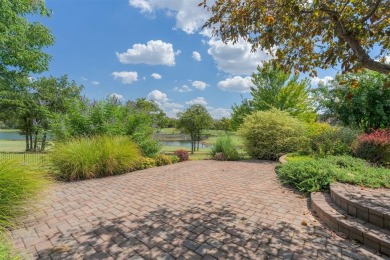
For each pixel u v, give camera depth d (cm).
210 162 923
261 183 525
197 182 553
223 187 498
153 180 581
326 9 256
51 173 589
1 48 906
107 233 282
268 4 280
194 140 2406
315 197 368
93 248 247
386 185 362
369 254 230
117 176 638
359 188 359
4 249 205
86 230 291
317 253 232
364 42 305
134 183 549
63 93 1977
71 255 233
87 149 627
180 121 2353
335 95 1059
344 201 309
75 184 543
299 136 948
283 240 260
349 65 274
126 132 885
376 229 254
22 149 2081
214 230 287
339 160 522
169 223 311
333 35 293
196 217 330
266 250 239
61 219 328
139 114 945
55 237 273
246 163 877
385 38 296
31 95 1725
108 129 801
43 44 1073
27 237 273
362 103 939
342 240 259
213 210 357
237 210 354
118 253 237
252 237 268
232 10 309
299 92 1423
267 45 296
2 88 1118
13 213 310
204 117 2311
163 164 870
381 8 269
